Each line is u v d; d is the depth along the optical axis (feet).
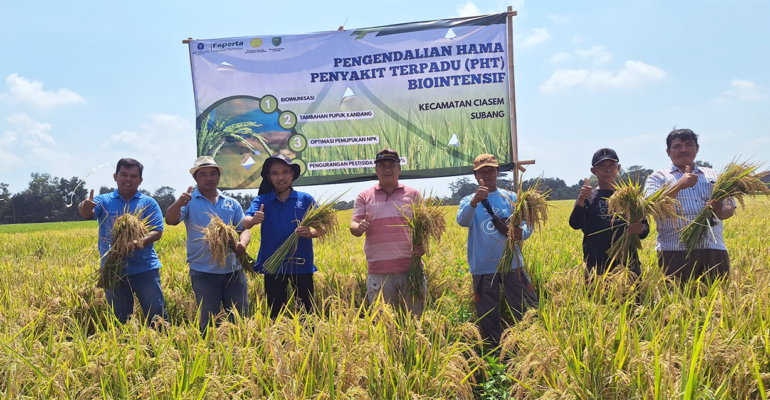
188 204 20.12
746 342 10.80
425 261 23.41
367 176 31.96
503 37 30.73
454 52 31.07
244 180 32.42
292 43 32.14
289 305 18.78
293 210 19.69
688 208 18.11
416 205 18.48
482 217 18.65
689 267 17.76
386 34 31.60
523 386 11.35
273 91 32.22
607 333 12.22
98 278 20.07
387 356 11.64
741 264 21.90
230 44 32.27
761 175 16.89
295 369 11.68
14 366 11.30
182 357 12.85
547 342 12.12
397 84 31.55
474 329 14.10
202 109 32.42
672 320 12.48
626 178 18.26
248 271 20.93
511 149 30.68
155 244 47.14
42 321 16.87
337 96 32.01
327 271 25.26
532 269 23.48
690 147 18.26
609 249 17.94
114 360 11.95
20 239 71.05
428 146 31.37
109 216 19.97
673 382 9.82
